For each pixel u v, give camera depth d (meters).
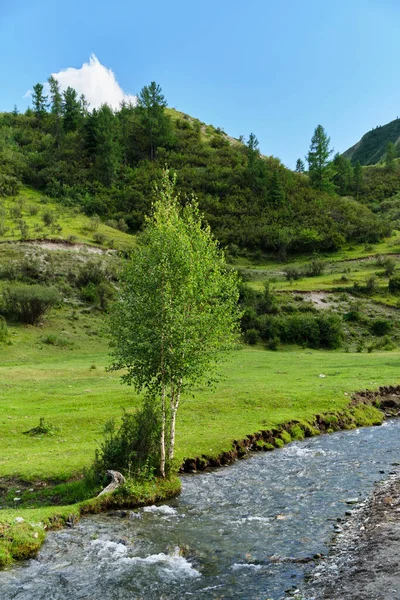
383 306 92.38
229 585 11.07
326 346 75.50
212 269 20.36
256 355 60.00
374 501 16.33
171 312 18.34
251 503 16.94
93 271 88.81
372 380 39.94
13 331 64.69
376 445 25.36
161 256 18.83
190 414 29.06
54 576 11.72
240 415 29.36
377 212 195.88
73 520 15.19
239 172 194.50
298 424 28.72
